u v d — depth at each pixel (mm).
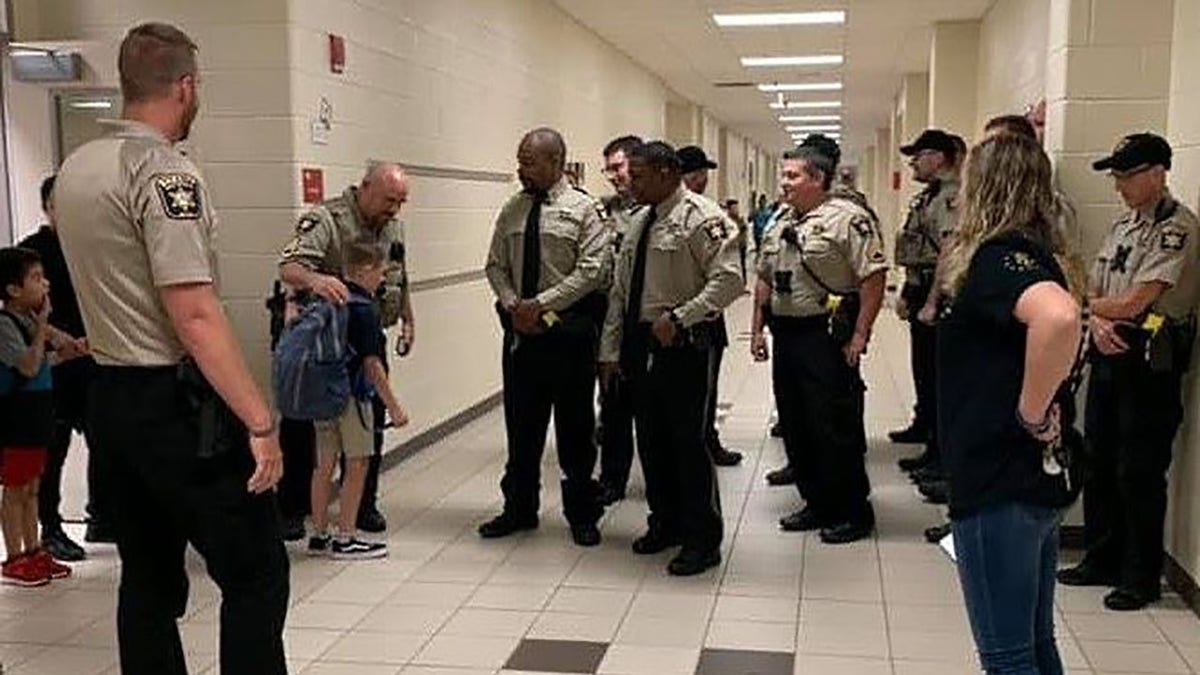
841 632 3701
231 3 4848
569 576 4281
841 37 11180
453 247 6918
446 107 6750
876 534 4809
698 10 9594
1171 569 4074
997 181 2479
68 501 4867
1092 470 4031
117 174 2461
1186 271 3711
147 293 2504
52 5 4949
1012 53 8211
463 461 6172
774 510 5215
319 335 4160
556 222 4527
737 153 26125
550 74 9258
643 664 3445
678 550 4574
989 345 2459
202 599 3998
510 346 4688
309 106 4996
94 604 3969
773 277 4699
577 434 4641
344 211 4543
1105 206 4422
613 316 4383
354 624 3789
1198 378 3791
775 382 4812
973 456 2461
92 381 2627
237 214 4941
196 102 2654
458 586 4172
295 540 4703
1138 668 3371
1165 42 4316
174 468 2527
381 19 5766
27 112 4895
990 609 2482
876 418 7477
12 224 4941
